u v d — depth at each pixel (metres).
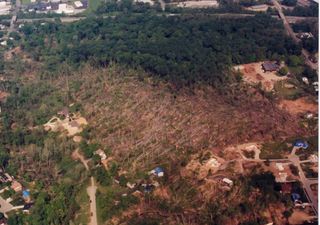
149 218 198.62
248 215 195.62
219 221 192.75
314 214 194.38
